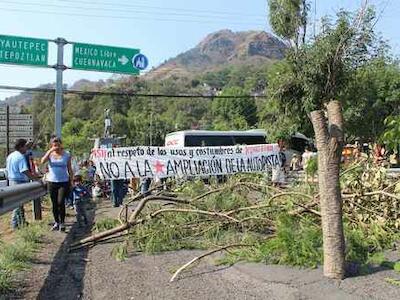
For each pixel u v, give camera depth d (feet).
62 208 33.30
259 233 28.48
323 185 20.86
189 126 335.06
